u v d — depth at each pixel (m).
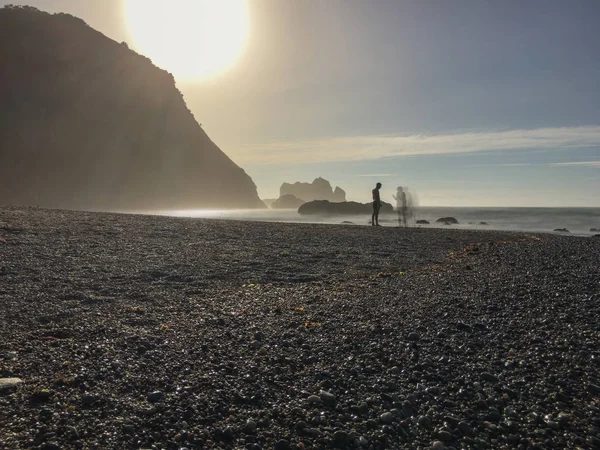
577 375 4.91
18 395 4.06
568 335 5.99
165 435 3.66
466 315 6.89
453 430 3.95
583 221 47.19
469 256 13.09
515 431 3.96
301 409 4.16
